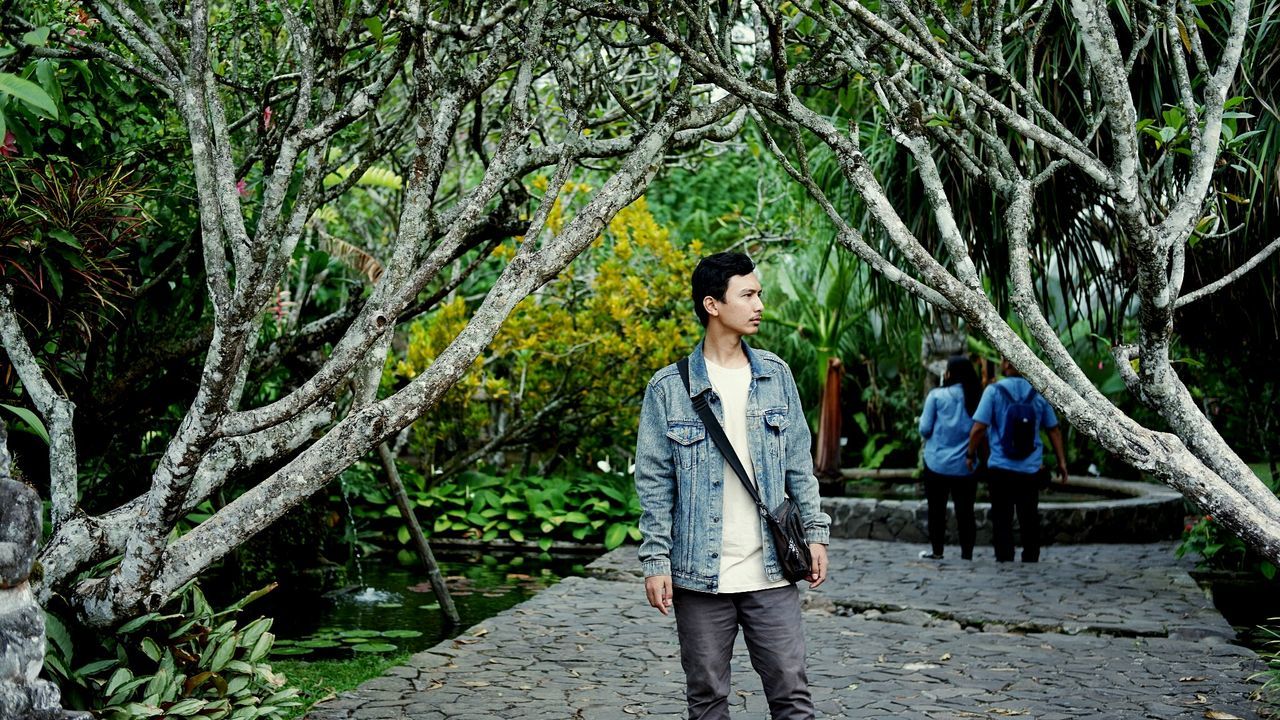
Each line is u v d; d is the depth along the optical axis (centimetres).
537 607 607
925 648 523
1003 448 752
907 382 1257
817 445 1041
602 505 898
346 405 754
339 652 531
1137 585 671
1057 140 279
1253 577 727
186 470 272
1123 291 575
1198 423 285
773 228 1103
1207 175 281
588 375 956
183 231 452
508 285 293
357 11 302
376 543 873
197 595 366
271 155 401
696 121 327
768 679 303
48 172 346
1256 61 483
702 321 317
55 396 307
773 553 302
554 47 346
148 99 430
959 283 294
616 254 988
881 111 602
